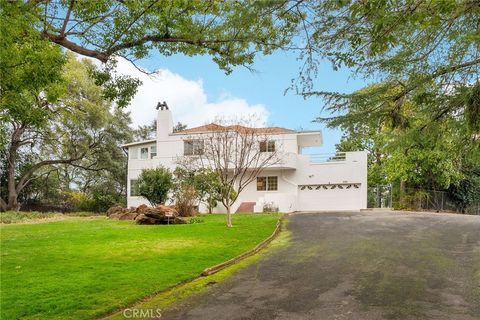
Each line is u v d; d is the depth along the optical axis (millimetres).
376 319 6523
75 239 14844
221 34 8258
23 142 34531
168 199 27250
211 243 13695
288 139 31359
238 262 11086
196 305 7355
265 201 28938
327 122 7738
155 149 36375
